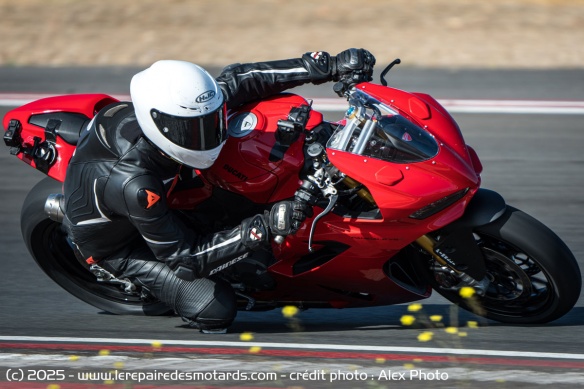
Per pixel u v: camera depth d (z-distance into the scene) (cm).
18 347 1762
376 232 1697
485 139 3278
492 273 1800
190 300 1798
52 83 4150
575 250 2289
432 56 4550
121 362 1650
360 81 1831
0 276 2200
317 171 1628
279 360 1653
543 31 5006
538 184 2808
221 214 1788
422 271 1834
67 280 2031
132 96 1623
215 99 1597
